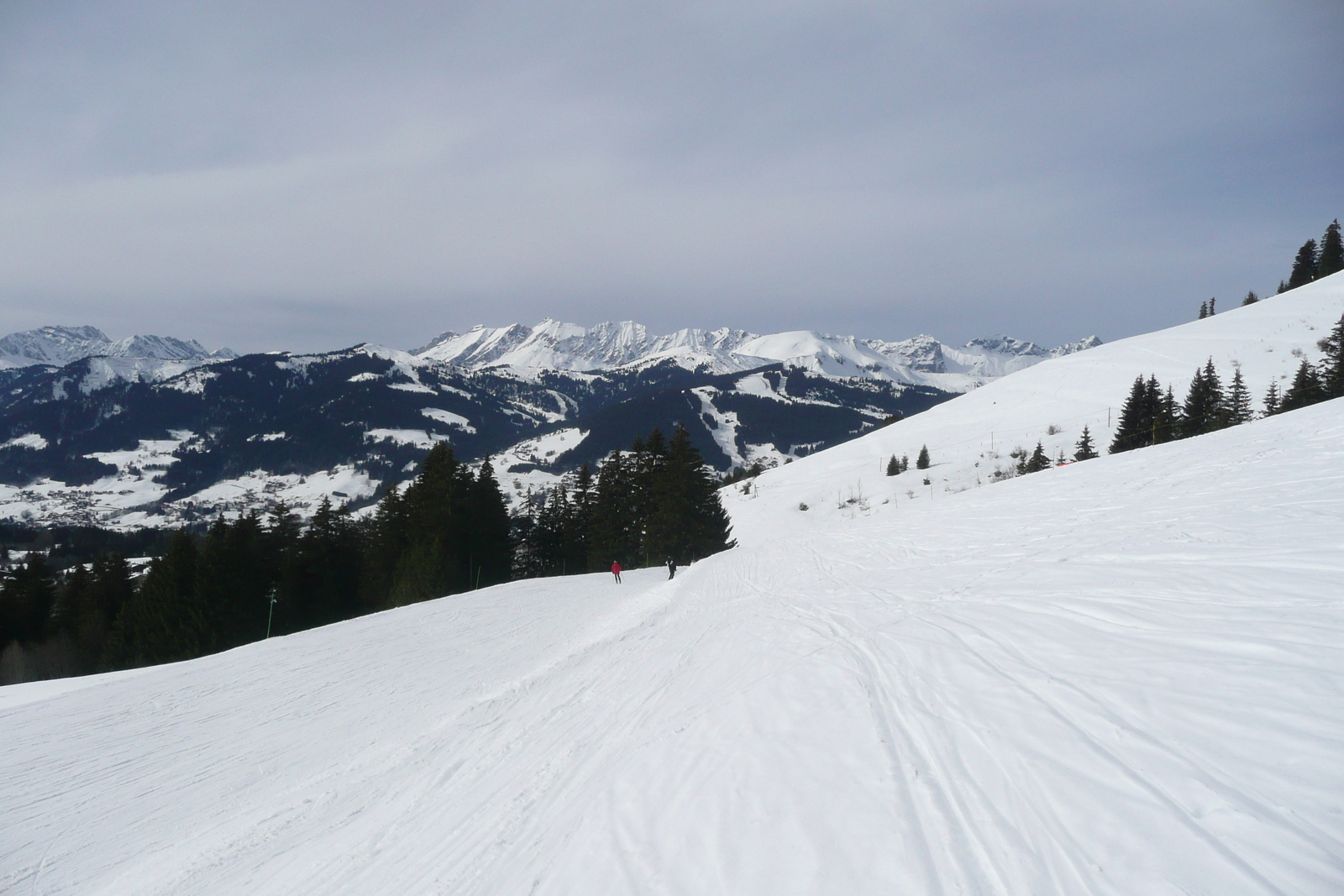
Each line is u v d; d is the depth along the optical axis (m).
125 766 10.29
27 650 38.94
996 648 5.49
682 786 4.51
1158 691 3.94
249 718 12.31
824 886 2.98
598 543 48.56
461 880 4.48
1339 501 8.22
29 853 7.78
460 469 44.38
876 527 21.55
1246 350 70.62
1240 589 5.50
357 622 21.62
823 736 4.57
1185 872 2.47
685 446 40.59
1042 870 2.70
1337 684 3.50
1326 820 2.55
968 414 88.62
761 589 15.39
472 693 12.79
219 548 36.69
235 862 6.73
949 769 3.70
